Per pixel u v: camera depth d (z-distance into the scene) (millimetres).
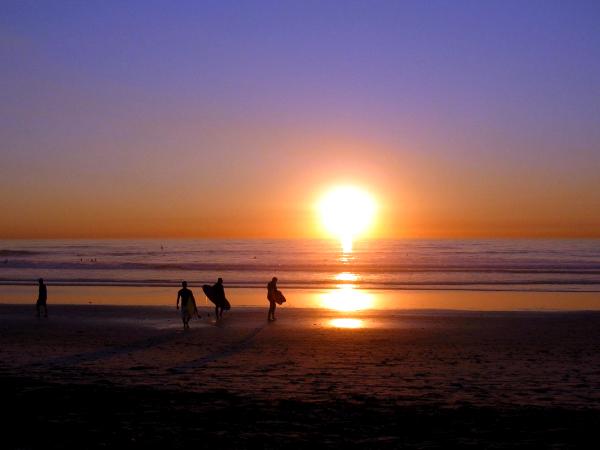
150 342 17984
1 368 14086
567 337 19203
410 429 9516
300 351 16438
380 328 21219
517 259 87938
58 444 8891
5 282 46344
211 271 62375
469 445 8820
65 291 39375
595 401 11078
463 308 29688
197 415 10227
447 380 12859
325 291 39812
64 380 12773
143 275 55656
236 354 15961
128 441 9000
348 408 10625
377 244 193500
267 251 131125
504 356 15789
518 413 10305
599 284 44781
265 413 10336
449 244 187750
